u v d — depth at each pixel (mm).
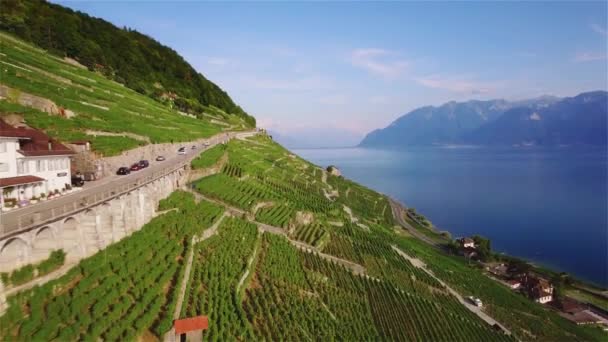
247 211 96438
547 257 178500
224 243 73438
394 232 174875
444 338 79688
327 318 69938
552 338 98000
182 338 46750
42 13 195125
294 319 63875
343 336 66062
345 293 83562
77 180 67625
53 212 41219
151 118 139875
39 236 39406
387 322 78500
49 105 89500
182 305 50375
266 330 57406
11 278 35250
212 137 166375
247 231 85375
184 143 131000
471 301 108312
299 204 123875
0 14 160625
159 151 108500
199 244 66562
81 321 37438
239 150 162500
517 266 150875
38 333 34281
